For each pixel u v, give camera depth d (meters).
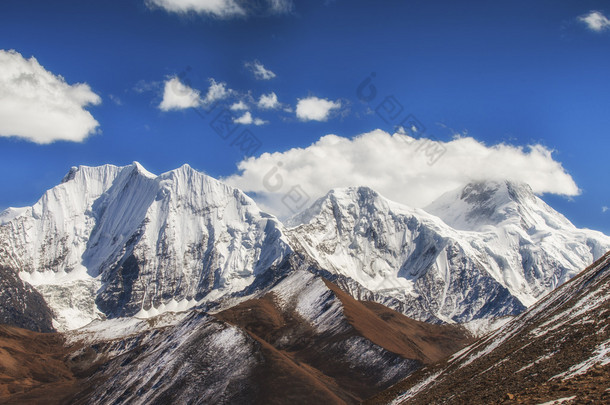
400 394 126.81
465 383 93.62
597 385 58.00
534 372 76.56
